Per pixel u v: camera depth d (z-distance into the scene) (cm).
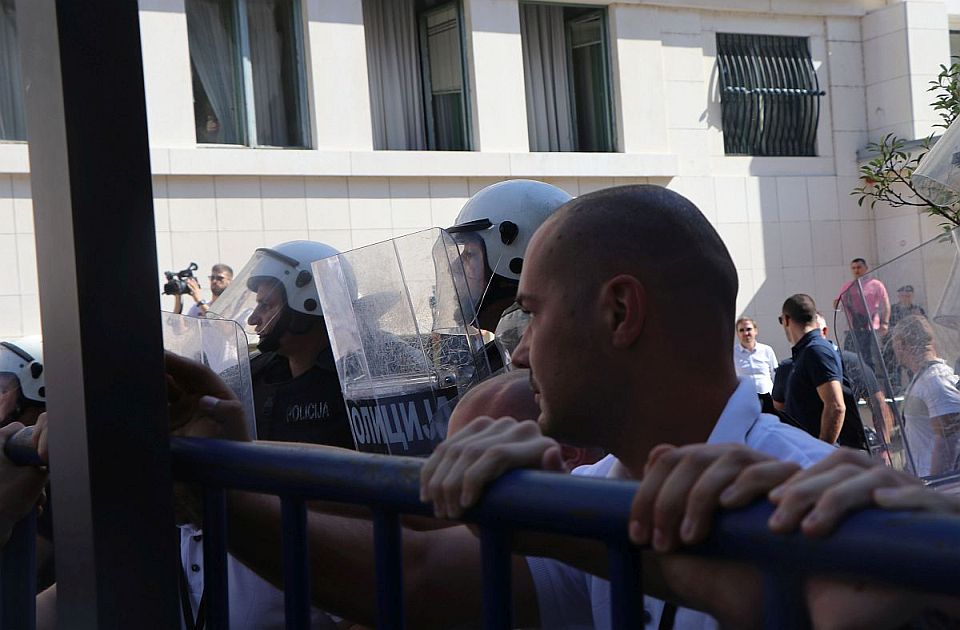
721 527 78
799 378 583
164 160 1026
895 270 218
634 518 82
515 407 157
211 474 120
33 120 119
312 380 342
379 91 1165
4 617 160
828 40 1336
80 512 117
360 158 1108
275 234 1075
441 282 269
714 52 1285
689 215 133
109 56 116
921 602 73
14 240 952
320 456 110
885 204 1335
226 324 230
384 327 272
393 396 268
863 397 229
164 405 119
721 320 132
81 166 115
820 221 1326
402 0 1177
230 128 1089
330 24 1111
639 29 1248
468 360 267
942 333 215
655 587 92
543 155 1190
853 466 76
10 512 160
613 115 1249
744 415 129
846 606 74
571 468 180
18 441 158
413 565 158
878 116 1344
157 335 119
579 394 132
